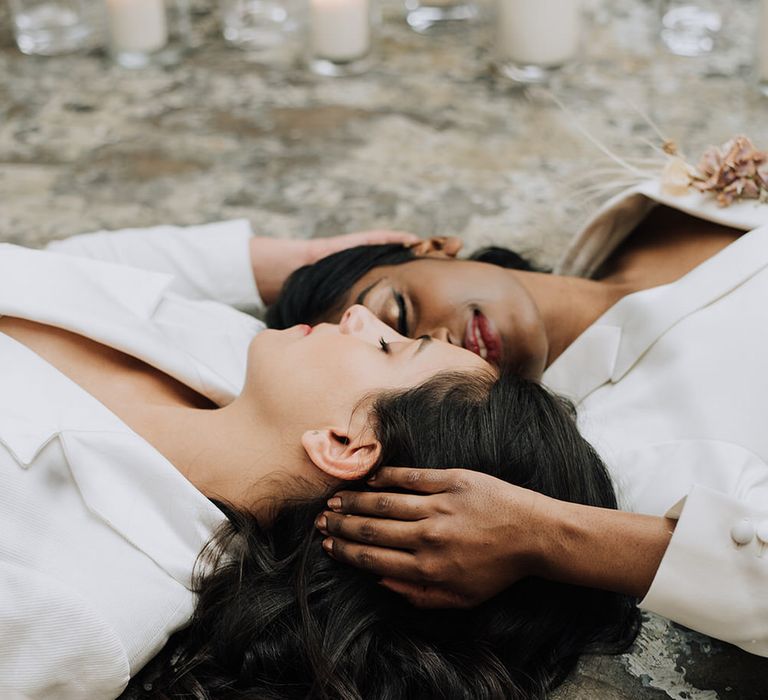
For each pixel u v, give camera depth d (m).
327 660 1.09
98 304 1.32
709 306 1.39
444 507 1.08
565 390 1.48
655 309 1.42
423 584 1.10
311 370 1.17
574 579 1.11
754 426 1.29
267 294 1.75
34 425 1.12
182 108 2.41
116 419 1.15
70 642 1.06
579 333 1.56
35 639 1.06
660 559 1.10
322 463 1.12
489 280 1.45
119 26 2.54
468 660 1.12
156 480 1.14
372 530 1.09
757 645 1.14
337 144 2.28
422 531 1.08
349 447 1.12
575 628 1.18
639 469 1.32
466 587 1.09
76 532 1.12
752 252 1.39
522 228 2.02
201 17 2.81
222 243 1.72
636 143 2.23
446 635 1.13
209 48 2.66
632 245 1.68
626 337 1.44
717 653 1.26
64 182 2.17
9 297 1.26
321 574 1.12
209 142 2.29
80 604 1.07
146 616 1.11
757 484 1.25
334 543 1.12
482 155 2.23
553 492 1.15
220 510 1.15
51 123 2.36
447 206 2.08
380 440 1.12
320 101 2.43
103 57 2.62
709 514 1.09
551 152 2.24
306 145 2.28
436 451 1.12
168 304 1.45
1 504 1.10
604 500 1.20
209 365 1.39
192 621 1.15
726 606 1.11
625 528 1.10
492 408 1.15
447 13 2.75
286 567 1.14
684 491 1.27
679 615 1.13
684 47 2.59
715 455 1.28
